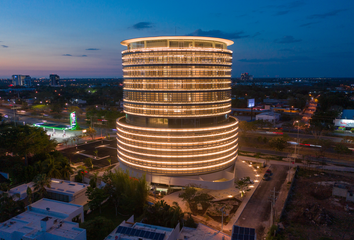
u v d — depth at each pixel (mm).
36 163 96562
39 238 51938
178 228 60000
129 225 59812
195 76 88500
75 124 199125
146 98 91438
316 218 70812
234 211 76250
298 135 172000
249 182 96438
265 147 146500
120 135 101500
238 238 50719
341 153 125000
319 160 121188
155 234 52812
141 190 75438
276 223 68438
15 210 65062
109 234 54750
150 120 94188
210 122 94875
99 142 163625
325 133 175250
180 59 87375
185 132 88250
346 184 94688
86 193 77500
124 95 102312
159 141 89438
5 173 103312
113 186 78812
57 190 82000
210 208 77875
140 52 90125
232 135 99500
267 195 86688
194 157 89875
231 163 100188
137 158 94188
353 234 63844
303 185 94250
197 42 90750
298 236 63156
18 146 105312
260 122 195125
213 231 58656
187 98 88750
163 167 90312
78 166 113250
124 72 100250
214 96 93000
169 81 88125
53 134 183875
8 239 54750
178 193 89125
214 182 87375
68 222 57656
